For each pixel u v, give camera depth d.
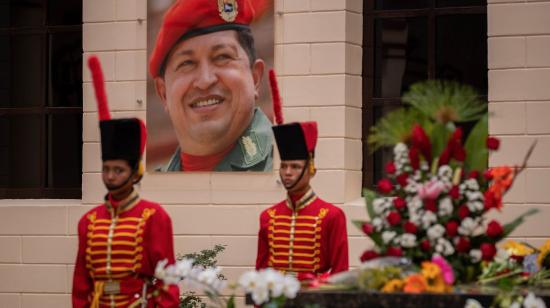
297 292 6.58
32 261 11.35
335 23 10.75
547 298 6.64
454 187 6.86
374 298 6.40
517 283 7.11
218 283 7.02
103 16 11.27
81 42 11.89
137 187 11.08
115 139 8.34
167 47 11.06
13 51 12.08
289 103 10.81
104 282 8.45
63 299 11.28
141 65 11.14
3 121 12.04
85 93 11.34
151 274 8.47
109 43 11.24
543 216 10.25
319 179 10.72
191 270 7.05
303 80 10.80
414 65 11.02
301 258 9.33
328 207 9.39
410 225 6.83
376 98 11.06
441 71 10.96
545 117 10.32
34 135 12.01
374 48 11.10
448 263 6.75
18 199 11.92
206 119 10.94
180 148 11.03
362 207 10.56
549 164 10.28
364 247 10.52
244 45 10.90
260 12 10.88
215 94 10.91
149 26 11.12
